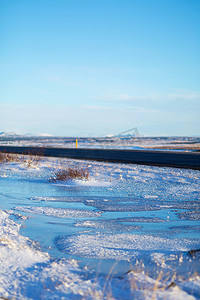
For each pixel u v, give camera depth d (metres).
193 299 3.12
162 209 9.17
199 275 4.06
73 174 15.55
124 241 5.77
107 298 3.14
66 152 38.47
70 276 3.91
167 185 14.15
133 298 3.11
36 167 20.03
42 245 5.43
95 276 3.98
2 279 3.73
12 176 16.62
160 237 6.11
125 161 25.94
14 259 4.38
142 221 7.61
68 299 3.20
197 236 6.26
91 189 13.06
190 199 10.89
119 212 8.68
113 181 15.38
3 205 9.16
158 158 28.94
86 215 8.14
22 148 48.53
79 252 5.08
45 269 4.07
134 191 12.59
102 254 5.00
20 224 6.77
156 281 3.47
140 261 4.69
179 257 4.91
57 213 8.20
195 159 27.62
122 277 3.88
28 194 11.41
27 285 3.60
